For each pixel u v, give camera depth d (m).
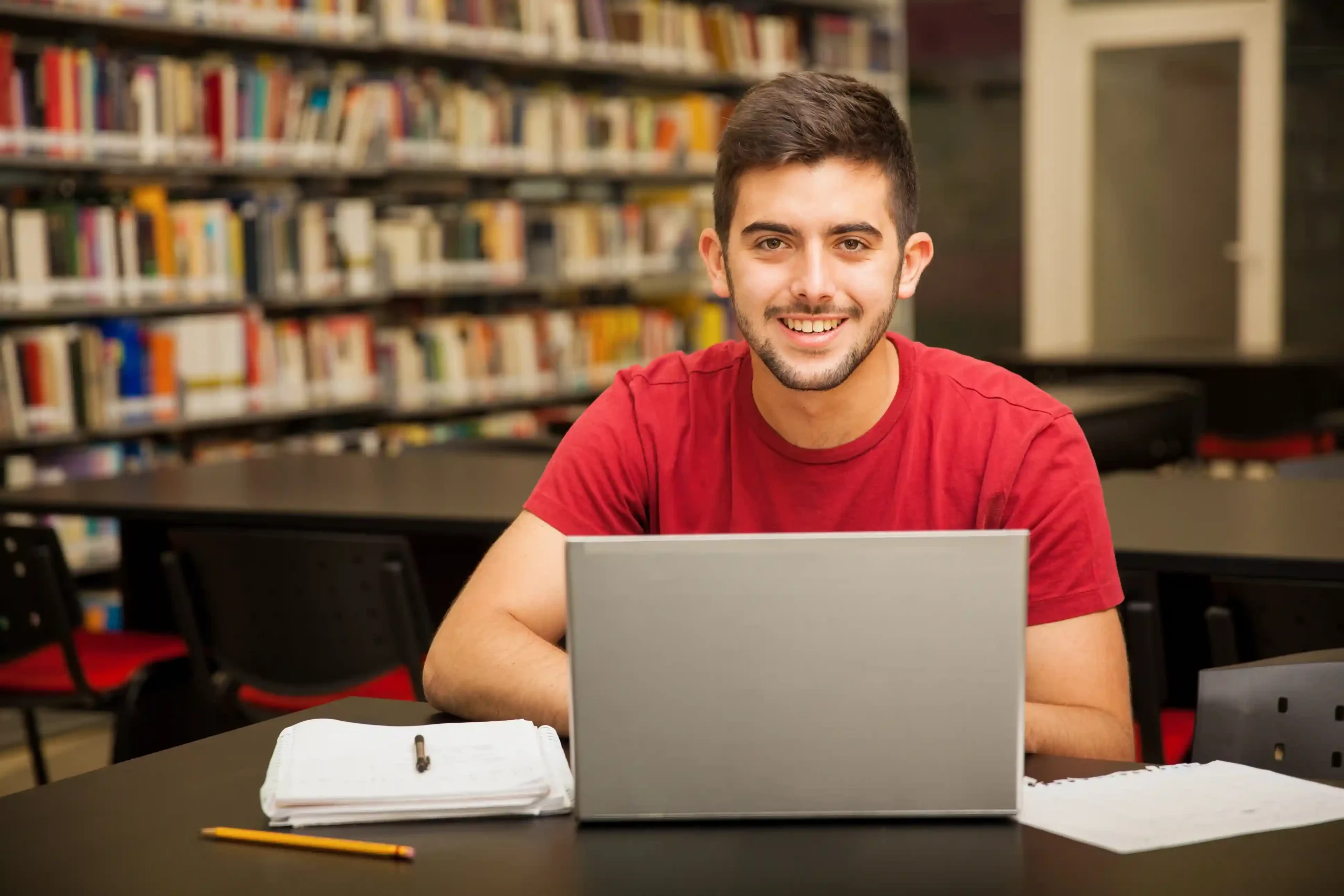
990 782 1.11
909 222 1.39
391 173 5.62
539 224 5.99
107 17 4.44
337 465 3.47
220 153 4.81
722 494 1.56
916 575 1.10
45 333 4.39
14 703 2.88
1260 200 8.35
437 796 1.15
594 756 1.12
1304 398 6.11
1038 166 8.77
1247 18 8.29
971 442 1.50
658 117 6.48
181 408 4.75
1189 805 1.14
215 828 1.15
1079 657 1.41
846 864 1.04
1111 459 4.46
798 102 1.33
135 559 3.40
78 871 1.07
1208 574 2.14
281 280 5.06
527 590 1.53
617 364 6.35
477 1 5.61
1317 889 0.98
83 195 4.62
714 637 1.11
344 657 2.51
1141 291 8.75
